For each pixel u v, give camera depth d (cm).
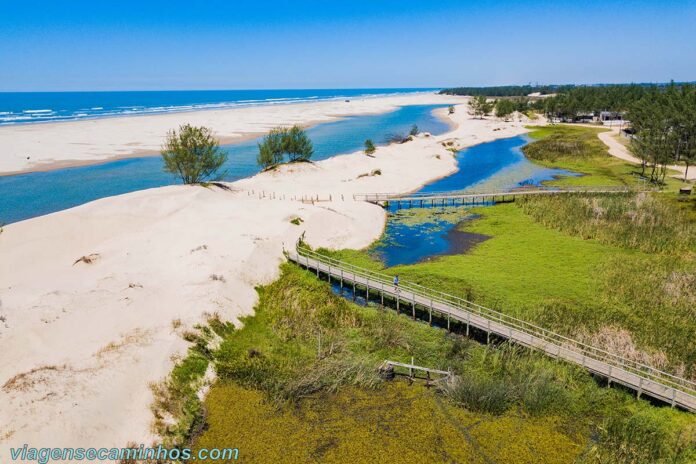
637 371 2644
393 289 3594
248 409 2483
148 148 10456
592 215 5306
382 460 2144
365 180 7400
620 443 2191
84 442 2102
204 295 3278
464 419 2400
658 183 6719
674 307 3353
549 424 2352
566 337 2895
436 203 6494
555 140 11100
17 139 11369
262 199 5950
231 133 13100
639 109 8938
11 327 2594
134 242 4272
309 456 2172
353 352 2964
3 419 2044
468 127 14575
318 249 4656
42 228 4512
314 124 16338
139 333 2803
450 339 3136
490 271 4116
